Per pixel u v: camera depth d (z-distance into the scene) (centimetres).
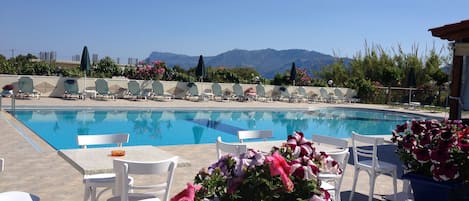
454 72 678
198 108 1675
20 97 1591
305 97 2219
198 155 786
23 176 571
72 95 1733
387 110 1931
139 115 1533
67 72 1752
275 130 1400
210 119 1546
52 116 1384
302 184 192
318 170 204
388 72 2652
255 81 2208
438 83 2323
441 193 355
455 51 660
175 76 2020
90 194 419
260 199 190
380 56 3064
